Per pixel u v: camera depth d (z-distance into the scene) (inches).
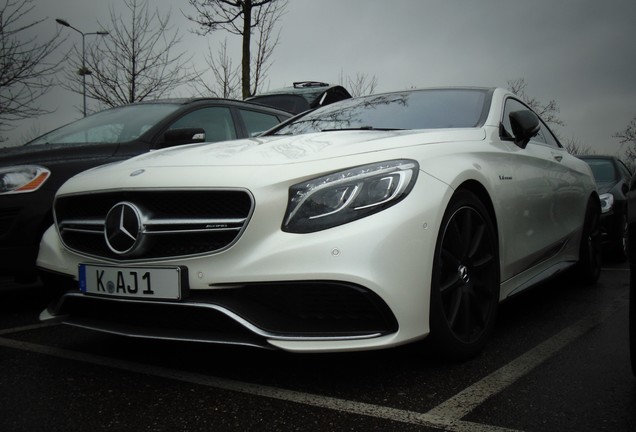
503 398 89.4
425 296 94.3
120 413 86.1
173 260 95.0
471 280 109.7
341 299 89.8
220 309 90.7
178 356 112.8
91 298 103.1
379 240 89.7
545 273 149.1
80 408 88.1
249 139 128.0
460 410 85.0
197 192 95.6
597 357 110.3
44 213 153.9
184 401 90.1
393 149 101.3
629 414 83.0
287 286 90.0
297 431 79.2
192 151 113.9
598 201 198.5
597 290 184.2
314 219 91.2
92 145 174.1
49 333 135.3
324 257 88.6
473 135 125.5
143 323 100.7
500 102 147.9
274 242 91.0
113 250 100.0
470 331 108.3
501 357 110.0
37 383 99.2
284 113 249.0
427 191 97.3
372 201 92.2
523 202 132.2
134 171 104.9
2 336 133.0
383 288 88.8
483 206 113.4
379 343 89.0
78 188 108.9
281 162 97.7
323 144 107.4
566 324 137.5
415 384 95.5
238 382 97.8
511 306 159.9
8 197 152.0
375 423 81.1
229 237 93.5
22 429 80.9
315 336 90.0
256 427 80.7
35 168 157.4
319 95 447.8
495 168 122.3
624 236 265.3
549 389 93.1
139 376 101.9
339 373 101.1
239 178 94.5
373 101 156.3
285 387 95.2
